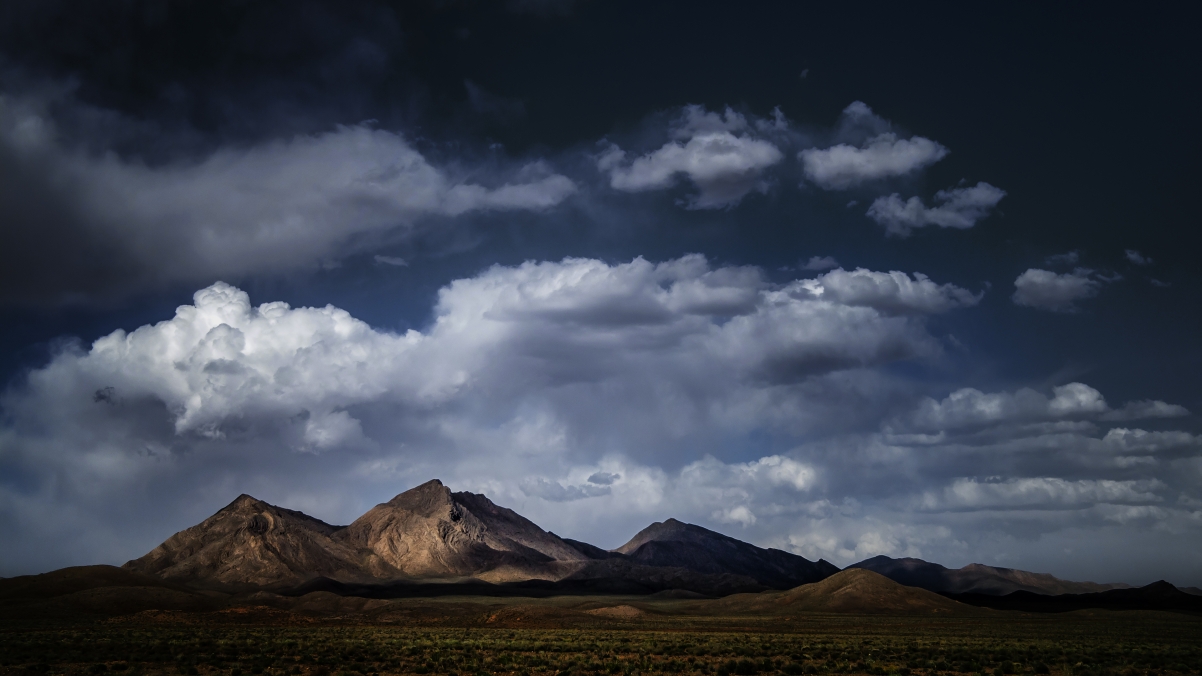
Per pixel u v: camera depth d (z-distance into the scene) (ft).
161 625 561.43
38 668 253.44
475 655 307.37
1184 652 340.80
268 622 615.16
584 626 619.26
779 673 256.93
